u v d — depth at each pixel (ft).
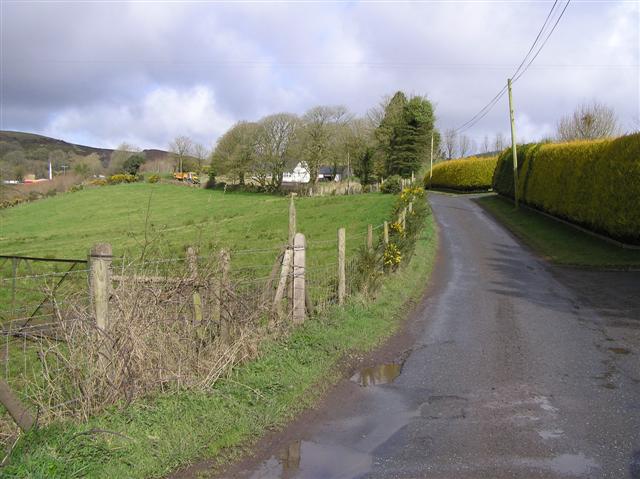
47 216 136.87
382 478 13.65
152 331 17.57
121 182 217.15
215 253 21.15
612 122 123.85
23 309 28.63
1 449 13.87
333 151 174.19
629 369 22.48
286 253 25.16
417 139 165.78
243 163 167.73
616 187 54.19
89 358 15.94
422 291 39.52
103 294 16.33
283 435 16.19
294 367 20.83
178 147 241.14
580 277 45.03
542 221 81.56
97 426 14.80
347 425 16.97
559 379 21.31
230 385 18.40
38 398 15.15
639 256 50.52
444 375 21.89
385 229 41.16
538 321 30.83
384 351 25.29
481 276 45.78
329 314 27.63
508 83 106.01
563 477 13.61
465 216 95.86
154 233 26.86
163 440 14.79
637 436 16.02
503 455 14.85
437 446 15.47
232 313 20.92
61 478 12.56
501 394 19.72
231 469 14.12
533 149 97.81
